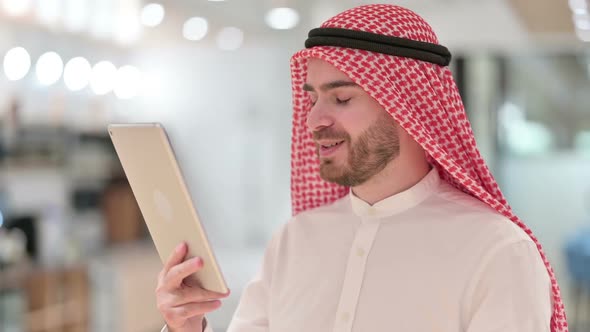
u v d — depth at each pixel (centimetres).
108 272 560
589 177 625
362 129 147
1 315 484
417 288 144
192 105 742
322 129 150
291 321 156
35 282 513
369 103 148
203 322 155
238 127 738
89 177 636
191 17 625
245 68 727
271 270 171
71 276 543
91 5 591
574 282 614
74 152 619
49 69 582
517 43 602
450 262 143
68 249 568
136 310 570
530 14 540
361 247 151
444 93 153
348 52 147
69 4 572
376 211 154
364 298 147
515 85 630
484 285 139
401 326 143
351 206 163
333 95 150
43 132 582
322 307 153
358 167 149
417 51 149
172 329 147
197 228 134
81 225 623
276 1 583
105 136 657
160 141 131
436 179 159
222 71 732
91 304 559
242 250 739
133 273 570
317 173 177
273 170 730
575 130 625
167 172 133
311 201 181
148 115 729
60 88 598
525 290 136
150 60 716
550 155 633
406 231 150
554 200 635
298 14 613
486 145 641
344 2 592
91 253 611
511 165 641
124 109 693
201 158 750
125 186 682
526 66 626
